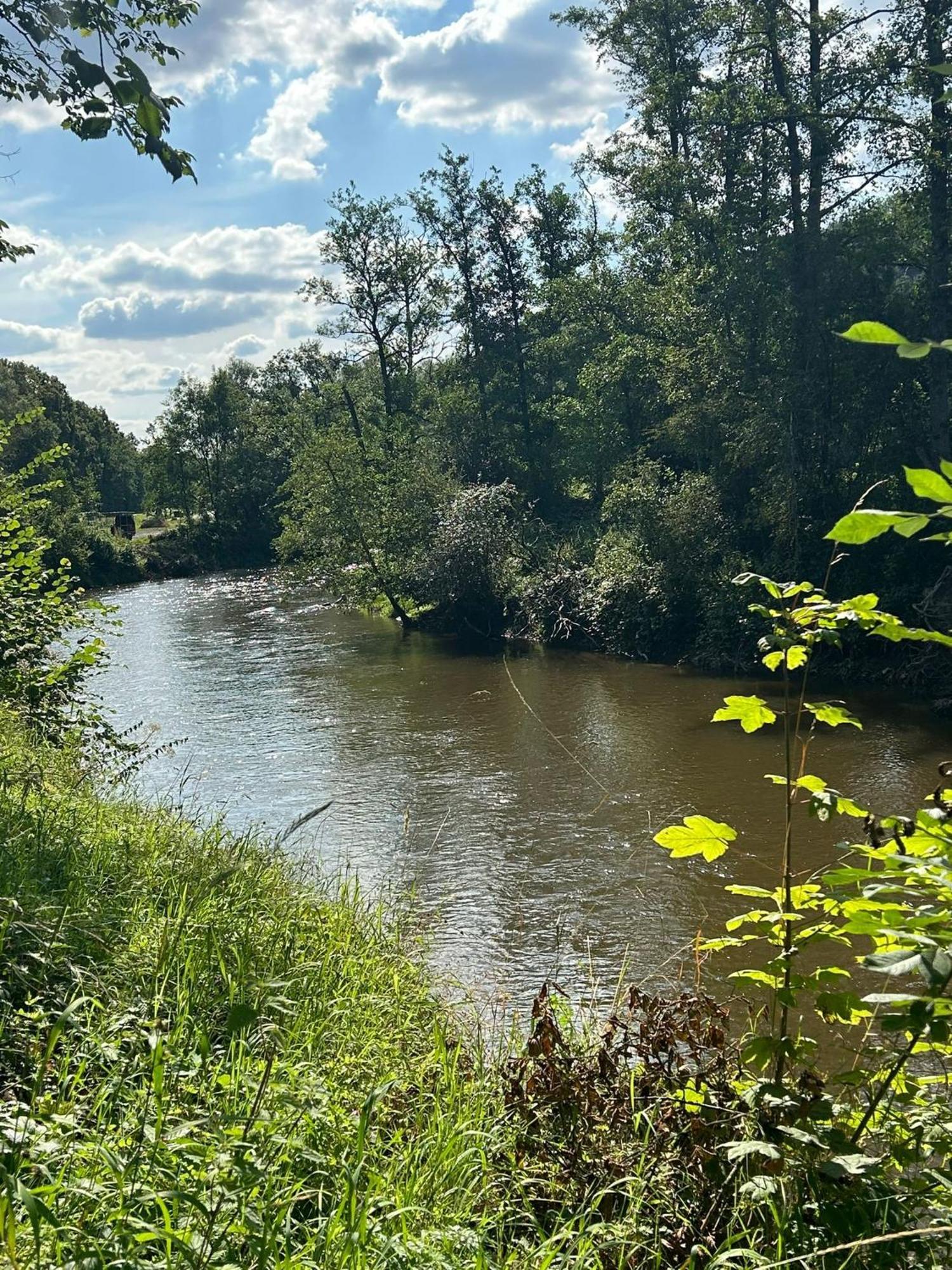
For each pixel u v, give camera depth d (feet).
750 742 54.13
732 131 77.56
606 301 106.52
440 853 39.78
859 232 73.31
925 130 66.74
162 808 30.04
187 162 11.95
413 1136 11.99
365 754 55.36
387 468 118.11
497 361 142.51
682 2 95.50
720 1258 8.63
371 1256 8.49
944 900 7.66
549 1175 11.13
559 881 36.52
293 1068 11.66
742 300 76.18
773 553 75.72
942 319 69.05
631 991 12.69
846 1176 8.92
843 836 38.96
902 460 71.61
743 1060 9.75
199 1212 8.04
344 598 114.21
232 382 232.12
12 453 230.27
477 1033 18.34
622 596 83.56
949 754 49.70
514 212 137.80
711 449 85.61
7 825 19.24
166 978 13.79
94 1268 6.84
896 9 68.54
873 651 66.44
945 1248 8.54
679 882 35.81
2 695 24.91
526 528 108.47
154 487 238.27
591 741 56.08
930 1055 12.49
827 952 27.71
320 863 32.99
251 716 65.26
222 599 136.56
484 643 92.99
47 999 12.17
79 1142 8.68
